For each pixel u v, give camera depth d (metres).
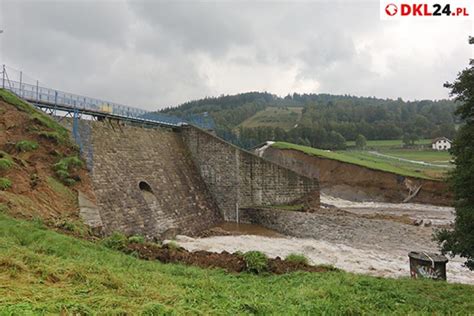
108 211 25.95
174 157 41.25
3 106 23.38
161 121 43.25
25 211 16.66
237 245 27.47
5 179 18.09
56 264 9.15
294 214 34.66
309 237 31.81
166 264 14.12
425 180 55.84
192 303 7.99
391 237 28.45
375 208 50.88
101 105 33.69
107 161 30.08
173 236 29.45
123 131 35.62
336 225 31.55
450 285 13.10
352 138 127.88
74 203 21.02
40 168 21.17
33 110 25.09
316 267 15.93
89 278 8.34
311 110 172.38
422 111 165.12
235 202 41.50
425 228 30.30
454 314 9.41
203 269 13.94
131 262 12.82
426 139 125.19
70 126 28.88
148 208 30.62
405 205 54.03
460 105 13.55
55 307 5.95
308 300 9.69
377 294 10.80
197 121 52.41
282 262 15.76
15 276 7.61
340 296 10.23
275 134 119.56
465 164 12.76
